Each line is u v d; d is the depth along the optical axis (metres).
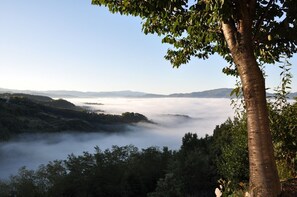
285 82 8.11
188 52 8.09
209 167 49.22
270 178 5.24
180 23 6.36
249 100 5.40
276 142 8.14
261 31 6.81
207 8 5.12
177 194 49.91
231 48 5.63
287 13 5.55
